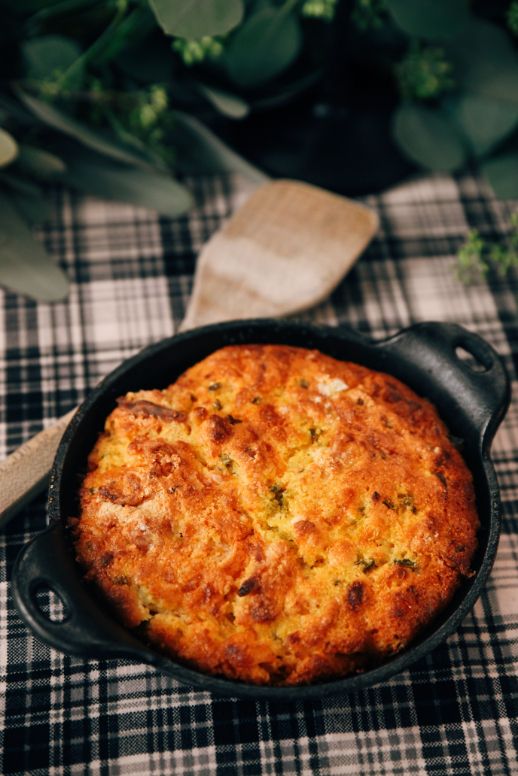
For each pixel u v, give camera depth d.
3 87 0.55
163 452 0.41
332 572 0.39
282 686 0.38
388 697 0.43
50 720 0.42
